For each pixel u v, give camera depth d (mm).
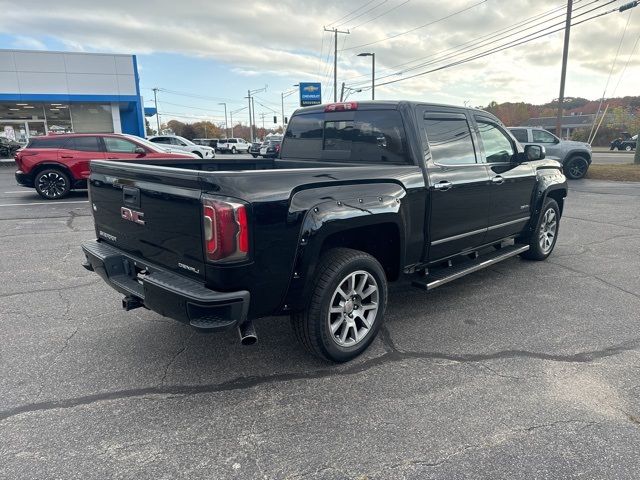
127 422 2641
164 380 3100
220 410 2766
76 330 3867
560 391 2969
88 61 23188
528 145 5105
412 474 2244
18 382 3047
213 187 2520
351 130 4234
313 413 2740
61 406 2785
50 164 11320
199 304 2557
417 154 3754
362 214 3135
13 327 3914
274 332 3877
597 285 5094
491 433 2549
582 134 65750
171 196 2760
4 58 21547
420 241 3801
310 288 3035
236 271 2594
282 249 2762
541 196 5504
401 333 3844
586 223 8734
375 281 3398
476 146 4469
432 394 2936
